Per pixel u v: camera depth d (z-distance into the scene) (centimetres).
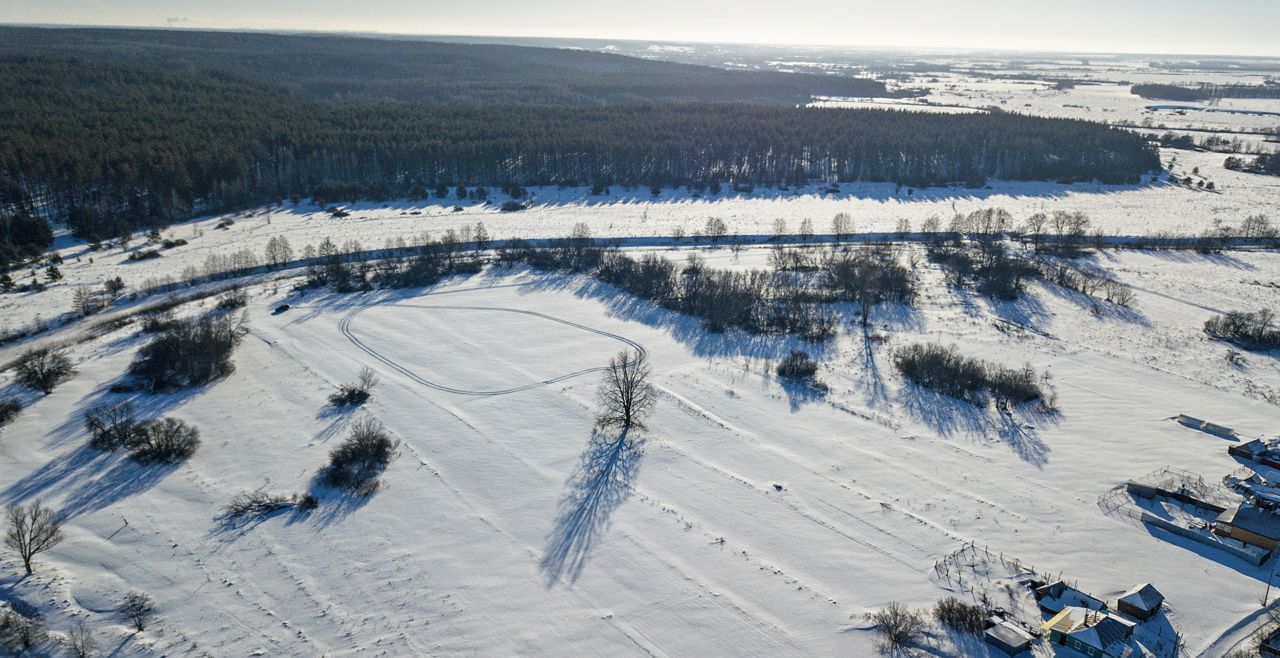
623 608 5338
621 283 11425
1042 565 5675
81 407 7744
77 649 4903
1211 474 6738
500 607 5350
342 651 4984
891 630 5003
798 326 9944
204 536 5994
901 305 10862
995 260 12375
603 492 6581
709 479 6750
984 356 9212
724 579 5588
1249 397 8200
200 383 8269
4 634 5000
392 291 11112
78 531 5997
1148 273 12475
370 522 6197
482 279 11675
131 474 6712
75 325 10000
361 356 9044
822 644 5016
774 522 6191
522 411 7856
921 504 6397
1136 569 5606
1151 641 4919
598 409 7881
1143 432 7469
